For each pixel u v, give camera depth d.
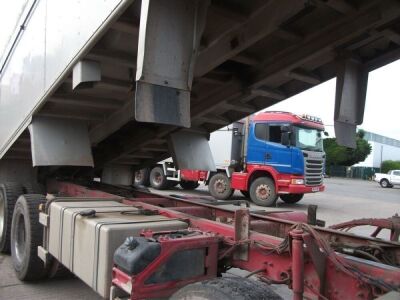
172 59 3.33
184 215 3.98
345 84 4.25
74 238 3.88
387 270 2.57
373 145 67.56
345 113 4.25
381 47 4.32
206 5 3.42
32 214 5.04
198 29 3.44
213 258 3.16
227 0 4.00
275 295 2.53
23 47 6.02
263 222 4.16
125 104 5.54
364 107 4.44
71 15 4.50
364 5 3.82
